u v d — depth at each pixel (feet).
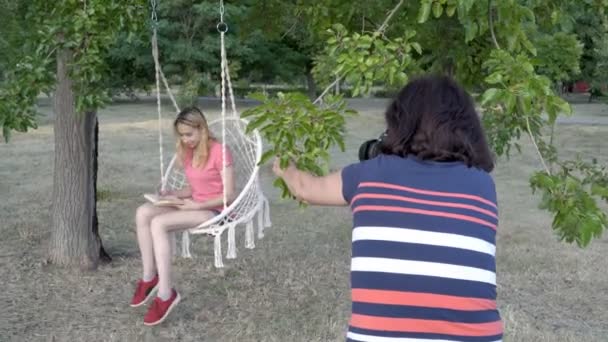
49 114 78.74
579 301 20.36
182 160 16.46
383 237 6.72
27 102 13.52
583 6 12.21
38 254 23.43
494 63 9.13
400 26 13.87
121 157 48.14
